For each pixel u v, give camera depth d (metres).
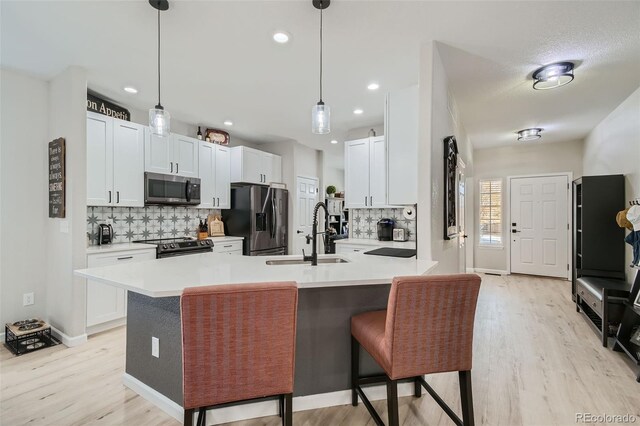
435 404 1.95
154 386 1.95
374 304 1.99
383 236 4.03
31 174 2.99
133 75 2.92
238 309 1.21
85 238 2.86
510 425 1.77
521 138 5.01
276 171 5.46
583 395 2.06
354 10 1.96
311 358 1.89
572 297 4.22
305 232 5.75
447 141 2.69
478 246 6.18
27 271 2.97
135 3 1.91
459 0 1.87
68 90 2.82
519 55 2.54
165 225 4.15
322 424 1.76
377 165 3.97
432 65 2.32
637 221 2.88
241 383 1.25
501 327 3.28
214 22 2.10
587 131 4.82
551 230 5.56
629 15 2.00
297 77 2.96
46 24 2.13
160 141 3.79
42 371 2.33
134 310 2.08
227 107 3.79
